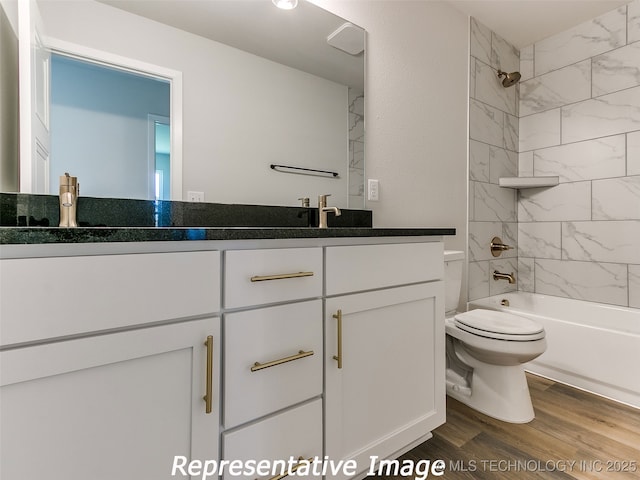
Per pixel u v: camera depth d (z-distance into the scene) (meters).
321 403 0.94
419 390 1.21
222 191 1.31
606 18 2.21
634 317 2.04
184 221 1.21
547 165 2.51
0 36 0.91
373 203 1.73
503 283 2.52
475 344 1.55
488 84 2.38
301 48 1.50
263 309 0.82
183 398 0.71
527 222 2.61
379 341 1.09
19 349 0.55
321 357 0.94
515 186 2.47
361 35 1.67
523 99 2.65
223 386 0.76
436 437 1.41
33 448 0.57
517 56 2.65
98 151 1.07
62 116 1.02
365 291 1.05
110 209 1.08
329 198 1.58
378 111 1.75
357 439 1.03
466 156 2.22
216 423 0.75
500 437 1.41
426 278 1.23
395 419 1.14
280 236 0.84
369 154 1.71
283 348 0.86
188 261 0.71
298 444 0.89
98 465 0.62
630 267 2.12
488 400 1.60
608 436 1.42
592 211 2.28
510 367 1.57
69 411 0.60
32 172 0.96
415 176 1.91
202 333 0.73
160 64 1.19
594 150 2.28
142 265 0.66
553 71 2.48
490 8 2.16
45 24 1.00
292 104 1.48
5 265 0.54
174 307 0.69
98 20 1.09
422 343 1.22
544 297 2.45
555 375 1.95
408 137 1.88
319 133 1.55
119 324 0.63
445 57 2.08
